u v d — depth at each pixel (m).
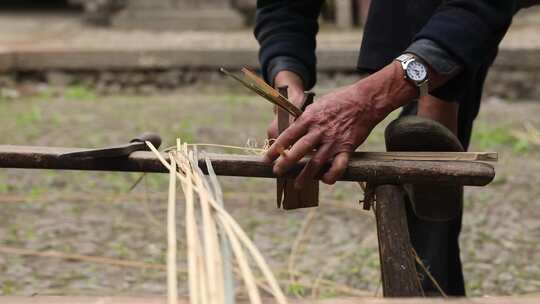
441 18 2.47
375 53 2.94
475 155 2.39
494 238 5.09
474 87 3.12
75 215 5.54
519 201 5.88
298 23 3.07
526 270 4.53
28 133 8.09
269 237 5.12
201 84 11.22
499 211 5.64
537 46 10.62
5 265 4.57
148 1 14.21
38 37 13.09
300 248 4.89
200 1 13.98
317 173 2.38
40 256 4.72
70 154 2.39
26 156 2.43
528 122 8.91
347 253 4.80
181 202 5.75
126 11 14.30
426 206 2.53
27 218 5.47
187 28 13.92
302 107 2.69
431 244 3.14
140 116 9.16
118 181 6.43
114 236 5.11
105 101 10.45
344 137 2.34
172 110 9.59
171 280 1.71
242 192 6.21
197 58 11.15
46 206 5.74
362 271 4.52
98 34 13.41
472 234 5.16
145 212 5.62
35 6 19.77
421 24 2.87
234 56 11.09
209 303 1.70
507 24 2.55
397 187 2.40
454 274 3.23
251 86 2.41
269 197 6.05
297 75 2.97
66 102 10.27
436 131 2.42
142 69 11.24
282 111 2.50
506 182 6.43
